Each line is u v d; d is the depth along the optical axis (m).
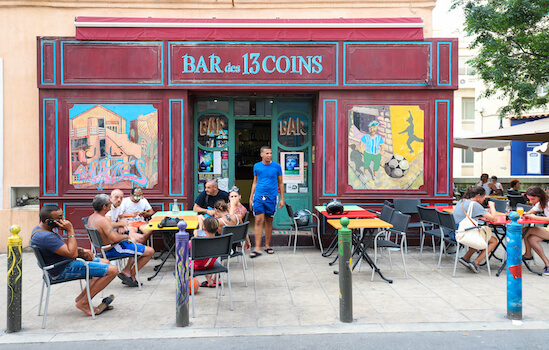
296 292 5.23
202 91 7.84
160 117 7.66
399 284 5.54
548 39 10.53
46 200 7.57
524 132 7.25
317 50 7.74
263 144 10.20
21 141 7.81
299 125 8.54
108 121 7.62
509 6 10.15
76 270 4.40
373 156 7.86
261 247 7.89
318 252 7.55
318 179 7.86
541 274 6.01
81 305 4.48
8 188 7.80
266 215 7.43
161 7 7.96
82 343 3.78
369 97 7.84
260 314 4.46
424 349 3.61
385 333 3.94
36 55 7.71
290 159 8.52
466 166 19.47
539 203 6.37
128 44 7.58
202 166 8.38
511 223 4.29
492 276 5.94
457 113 20.31
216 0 7.99
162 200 7.68
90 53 7.55
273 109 8.45
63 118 7.57
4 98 7.79
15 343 3.79
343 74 7.75
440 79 7.80
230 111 8.41
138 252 5.53
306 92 8.00
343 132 7.84
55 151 7.57
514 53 11.34
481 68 11.67
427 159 7.89
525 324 4.13
